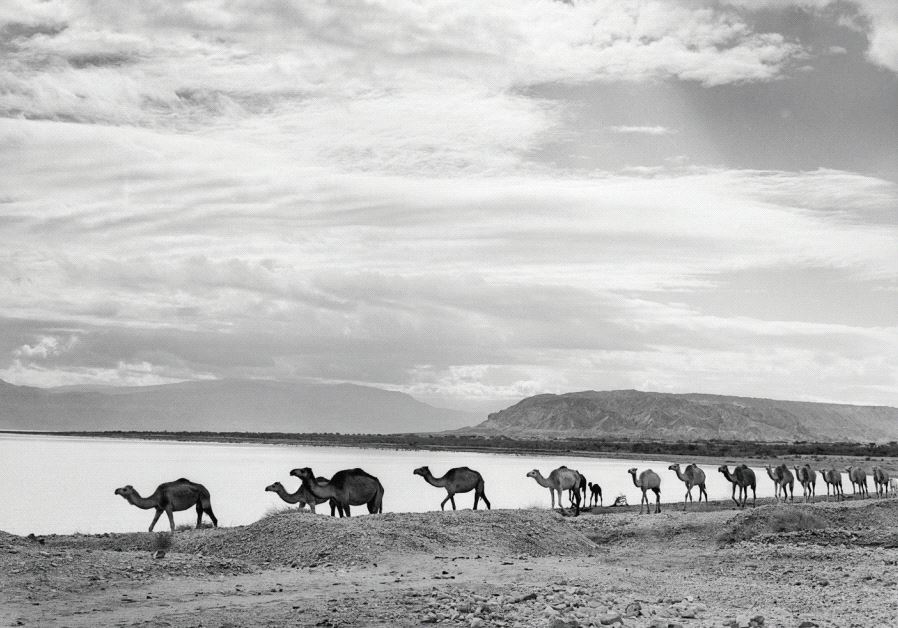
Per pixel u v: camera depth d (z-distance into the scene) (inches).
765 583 868.0
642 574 906.1
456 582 783.7
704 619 643.5
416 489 3097.9
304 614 636.1
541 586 761.0
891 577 868.6
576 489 1665.8
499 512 1169.4
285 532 1035.9
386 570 878.4
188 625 602.5
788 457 5885.8
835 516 1397.6
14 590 713.0
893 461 5054.1
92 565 804.6
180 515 2058.3
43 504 2331.4
